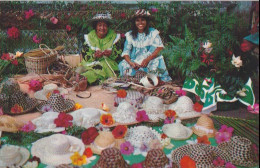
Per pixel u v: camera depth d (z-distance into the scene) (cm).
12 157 312
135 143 347
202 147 334
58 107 415
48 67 536
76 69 518
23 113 416
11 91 419
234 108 425
